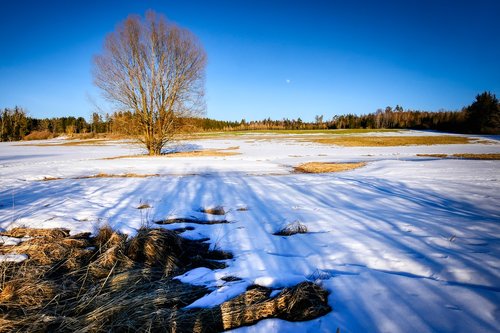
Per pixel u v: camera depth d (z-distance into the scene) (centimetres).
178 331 270
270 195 838
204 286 347
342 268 370
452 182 970
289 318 280
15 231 539
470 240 447
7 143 5428
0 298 328
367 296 304
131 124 2306
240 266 390
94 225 570
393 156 2211
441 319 261
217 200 783
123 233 523
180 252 452
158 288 344
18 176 1269
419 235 475
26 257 432
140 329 274
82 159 2162
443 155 2245
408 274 351
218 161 1933
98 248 472
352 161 1817
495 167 1325
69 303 326
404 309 278
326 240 471
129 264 408
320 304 295
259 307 292
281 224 566
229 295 318
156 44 2181
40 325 288
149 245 434
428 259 383
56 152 3028
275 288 331
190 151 2852
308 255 416
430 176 1106
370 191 862
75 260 424
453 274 342
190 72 2266
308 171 1471
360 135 5553
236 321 279
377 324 260
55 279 377
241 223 584
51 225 566
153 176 1280
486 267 354
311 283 329
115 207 706
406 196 788
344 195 816
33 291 338
